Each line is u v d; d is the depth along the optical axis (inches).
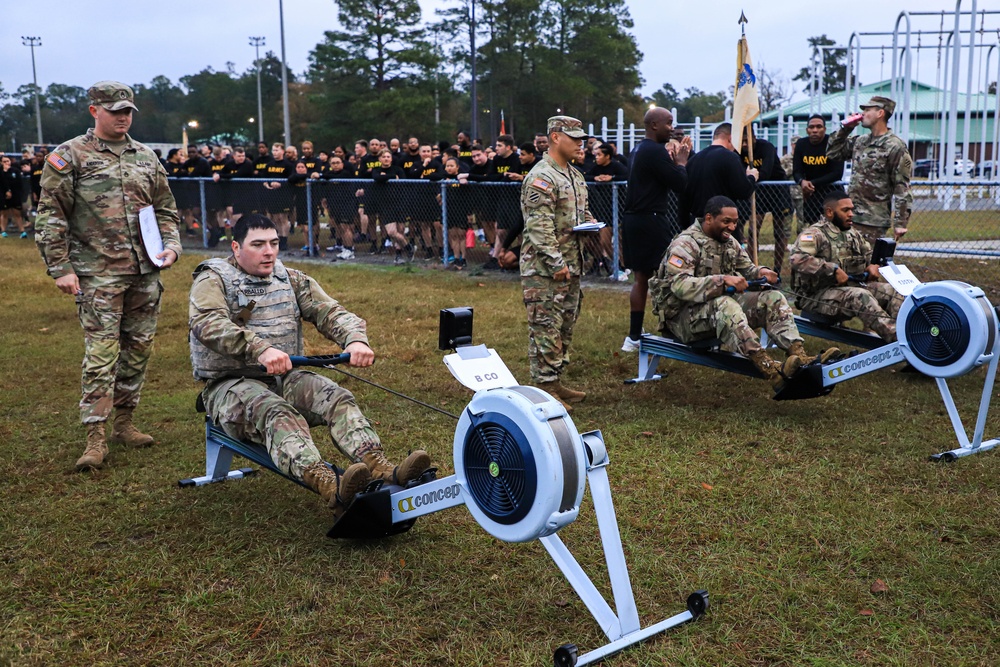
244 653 114.3
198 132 2819.9
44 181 178.9
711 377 254.5
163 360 285.4
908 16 609.6
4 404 232.2
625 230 278.5
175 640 116.9
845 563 135.8
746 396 233.1
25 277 480.7
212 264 154.8
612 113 2155.5
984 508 154.1
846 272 254.4
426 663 111.2
